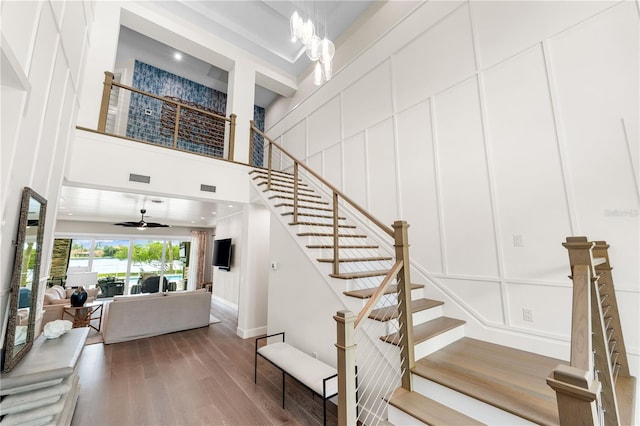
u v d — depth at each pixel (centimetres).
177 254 1006
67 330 250
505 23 285
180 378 320
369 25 486
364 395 246
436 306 292
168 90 691
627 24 215
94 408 258
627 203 205
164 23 507
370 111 432
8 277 165
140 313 474
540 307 240
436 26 351
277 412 254
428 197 337
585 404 90
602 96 222
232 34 573
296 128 617
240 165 514
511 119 272
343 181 470
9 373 170
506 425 158
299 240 347
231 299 743
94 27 423
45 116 198
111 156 377
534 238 248
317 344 306
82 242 843
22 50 145
